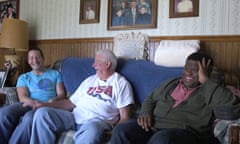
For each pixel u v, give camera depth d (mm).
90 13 3199
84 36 3252
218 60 2521
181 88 1888
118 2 3000
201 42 2582
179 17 2676
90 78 2359
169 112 1831
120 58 2596
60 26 3434
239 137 1414
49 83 2559
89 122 1944
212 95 1702
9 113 2141
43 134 1941
